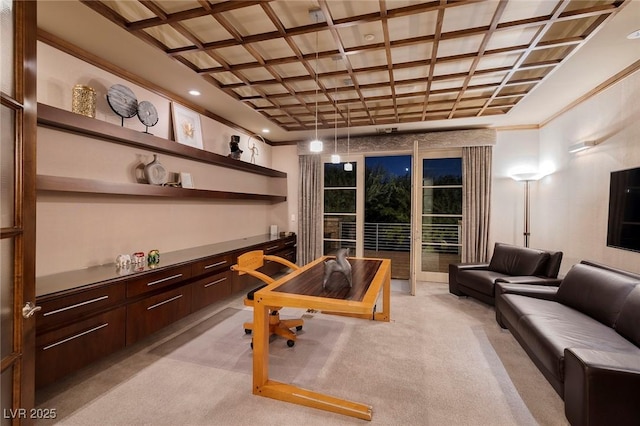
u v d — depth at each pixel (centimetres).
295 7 208
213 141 421
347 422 176
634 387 148
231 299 411
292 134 535
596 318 237
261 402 194
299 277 251
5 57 135
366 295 202
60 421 175
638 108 264
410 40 238
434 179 520
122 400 194
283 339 285
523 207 474
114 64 273
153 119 305
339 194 573
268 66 282
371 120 454
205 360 246
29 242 147
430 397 199
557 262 346
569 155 377
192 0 197
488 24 221
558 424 174
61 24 212
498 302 315
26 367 148
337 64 287
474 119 443
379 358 250
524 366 238
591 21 219
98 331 211
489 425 174
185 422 175
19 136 140
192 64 283
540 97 354
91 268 256
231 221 464
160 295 264
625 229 275
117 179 279
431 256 523
